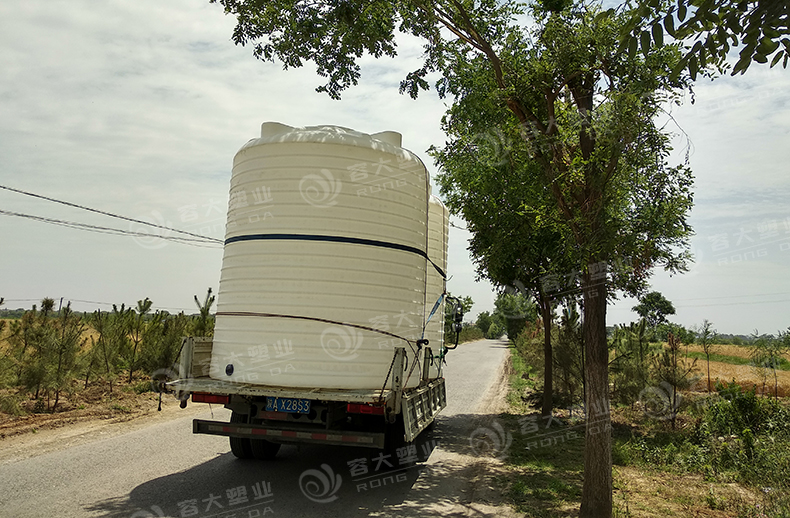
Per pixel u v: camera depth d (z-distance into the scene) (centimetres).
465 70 837
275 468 718
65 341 1056
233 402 635
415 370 685
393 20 732
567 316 1282
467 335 6944
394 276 646
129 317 1426
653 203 596
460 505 598
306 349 604
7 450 725
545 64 585
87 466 671
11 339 1189
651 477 731
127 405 1110
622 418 1198
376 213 636
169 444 816
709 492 640
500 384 1938
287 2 709
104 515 506
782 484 631
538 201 911
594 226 546
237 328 633
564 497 625
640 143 544
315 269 610
